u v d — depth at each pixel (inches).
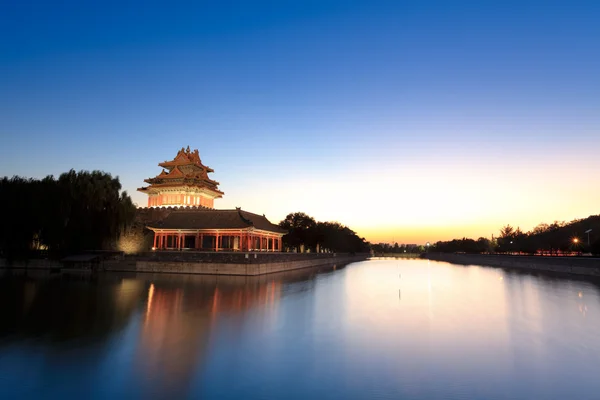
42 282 2068.2
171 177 4544.8
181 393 595.2
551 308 1421.0
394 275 3142.2
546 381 670.5
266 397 587.8
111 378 653.3
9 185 2886.3
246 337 934.4
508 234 7588.6
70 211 2851.9
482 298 1694.1
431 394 609.6
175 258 2768.2
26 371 683.4
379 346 873.5
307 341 908.0
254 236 3425.2
